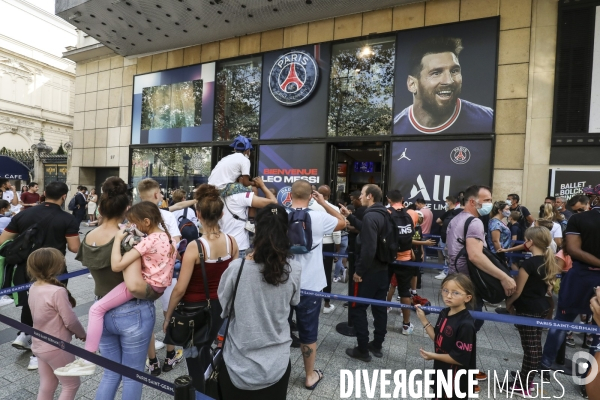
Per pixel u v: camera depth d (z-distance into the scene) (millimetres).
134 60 12945
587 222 3113
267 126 10344
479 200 3227
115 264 2016
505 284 2949
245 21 9992
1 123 31156
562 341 3277
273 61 10336
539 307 2943
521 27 7547
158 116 12367
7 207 5652
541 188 7324
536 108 7398
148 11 10031
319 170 9570
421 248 5770
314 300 2906
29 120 33438
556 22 7293
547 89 7332
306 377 2945
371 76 9125
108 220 2242
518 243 6133
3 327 3986
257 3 9141
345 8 9047
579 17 7098
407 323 4160
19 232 3246
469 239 3090
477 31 7898
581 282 3154
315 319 2934
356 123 9258
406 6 8688
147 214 2209
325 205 3119
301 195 2945
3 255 3123
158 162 12352
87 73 14102
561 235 4898
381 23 8961
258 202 2842
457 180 8008
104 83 13664
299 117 9898
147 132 12562
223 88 11180
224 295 1750
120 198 2244
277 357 1731
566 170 7117
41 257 2359
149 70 12602
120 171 13133
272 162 10180
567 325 2566
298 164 9836
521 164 7508
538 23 7418
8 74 31734
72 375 1984
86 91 14117
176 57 12023
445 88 8172
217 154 11305
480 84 7855
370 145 9531
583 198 3840
